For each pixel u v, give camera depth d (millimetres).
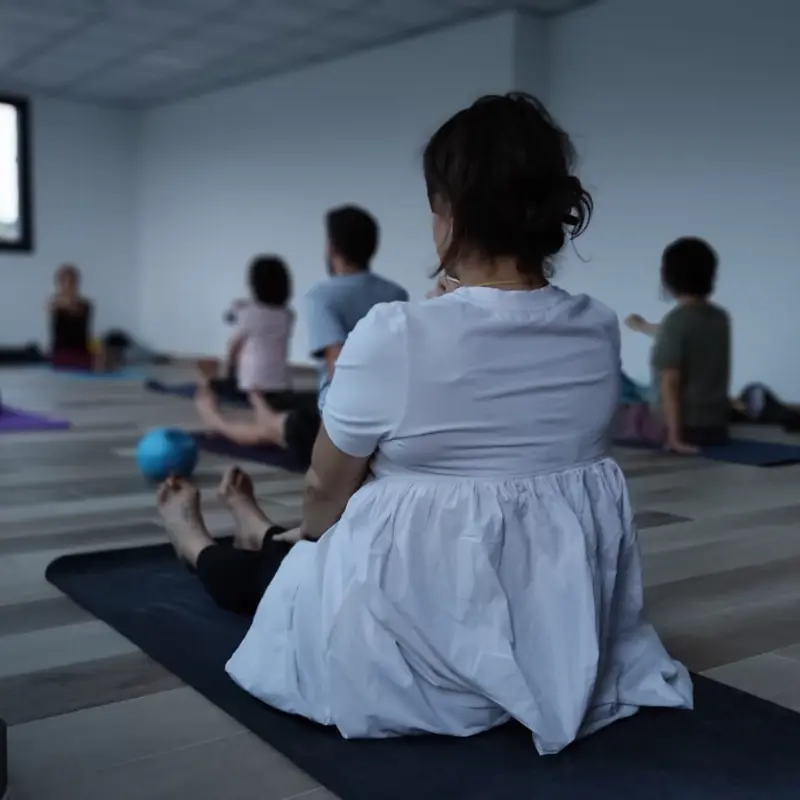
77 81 9273
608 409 1397
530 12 6750
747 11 5766
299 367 8828
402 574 1320
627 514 1437
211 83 9242
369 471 1408
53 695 1577
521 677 1285
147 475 3398
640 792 1271
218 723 1477
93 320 10531
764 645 1875
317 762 1333
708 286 4457
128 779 1312
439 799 1247
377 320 1299
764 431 5176
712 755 1376
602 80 6570
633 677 1488
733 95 5879
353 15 6883
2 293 9938
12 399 6047
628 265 6539
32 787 1286
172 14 6961
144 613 1947
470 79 7031
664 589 2234
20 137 9859
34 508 2949
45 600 2059
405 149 7625
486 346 1290
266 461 3818
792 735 1446
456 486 1320
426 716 1369
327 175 8398
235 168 9414
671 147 6230
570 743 1346
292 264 8898
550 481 1349
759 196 5812
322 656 1420
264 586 1819
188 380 7543
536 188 1294
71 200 10281
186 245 10148
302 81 8531
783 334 5793
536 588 1329
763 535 2768
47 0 6691
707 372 4445
